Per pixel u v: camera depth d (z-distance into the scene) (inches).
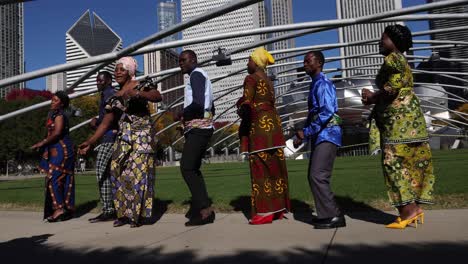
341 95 2069.4
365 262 103.1
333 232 148.4
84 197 312.5
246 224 177.3
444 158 694.5
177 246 133.8
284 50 638.5
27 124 1761.8
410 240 127.9
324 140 160.2
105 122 191.9
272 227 165.9
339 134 163.0
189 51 186.7
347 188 265.1
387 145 152.9
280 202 180.1
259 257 113.0
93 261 117.4
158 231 167.9
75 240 153.9
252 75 183.5
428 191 149.9
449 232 137.9
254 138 180.2
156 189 336.8
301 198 240.7
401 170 150.0
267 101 182.9
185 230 167.8
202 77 182.2
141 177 184.2
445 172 349.1
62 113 222.2
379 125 157.5
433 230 142.7
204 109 181.3
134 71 196.7
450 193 216.5
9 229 187.0
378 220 172.1
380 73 154.9
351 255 111.4
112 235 162.4
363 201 217.9
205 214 180.2
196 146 179.5
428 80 2218.3
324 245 126.0
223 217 202.5
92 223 203.8
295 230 156.5
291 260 108.1
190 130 180.2
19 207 277.1
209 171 761.0
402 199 148.3
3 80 329.1
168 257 118.0
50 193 213.6
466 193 213.5
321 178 160.2
